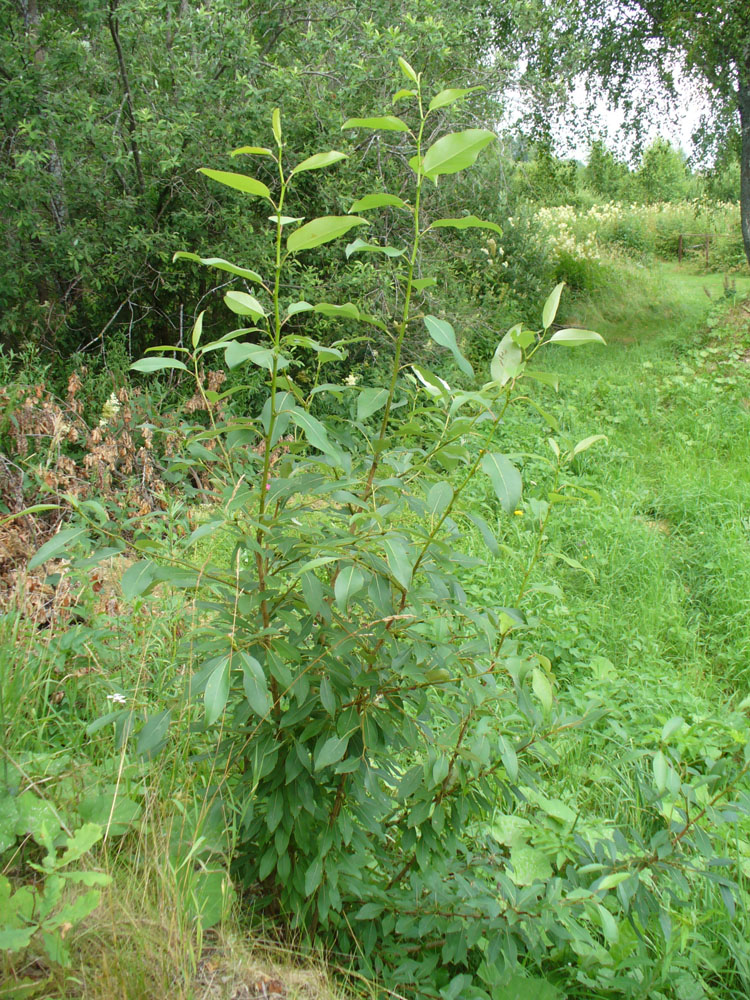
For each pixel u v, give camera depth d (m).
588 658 4.02
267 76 6.91
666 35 10.63
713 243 17.06
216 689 1.59
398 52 6.96
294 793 1.90
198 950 1.76
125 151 6.75
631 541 5.35
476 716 2.11
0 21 6.29
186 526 3.05
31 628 2.88
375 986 1.91
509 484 1.62
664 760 1.91
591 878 2.06
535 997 1.99
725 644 4.49
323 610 1.75
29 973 1.62
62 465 4.36
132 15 6.38
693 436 7.71
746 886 2.55
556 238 13.82
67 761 2.32
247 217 6.89
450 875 2.20
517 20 8.69
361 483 1.88
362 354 7.58
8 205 6.21
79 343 7.13
